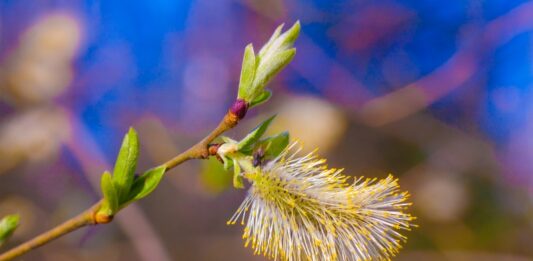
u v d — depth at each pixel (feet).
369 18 1.40
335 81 1.35
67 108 1.17
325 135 1.16
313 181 0.79
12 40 1.16
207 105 1.37
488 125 1.53
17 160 1.18
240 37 1.38
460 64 1.37
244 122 1.22
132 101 1.31
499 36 1.38
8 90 1.15
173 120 1.36
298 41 1.37
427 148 1.52
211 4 1.37
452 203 1.49
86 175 1.31
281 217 0.79
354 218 0.79
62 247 1.32
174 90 1.36
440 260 1.48
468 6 1.40
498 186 1.53
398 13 1.41
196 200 1.62
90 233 1.34
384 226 0.80
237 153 0.77
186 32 1.37
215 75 1.37
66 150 1.29
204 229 1.60
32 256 1.30
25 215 1.26
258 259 1.56
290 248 0.78
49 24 1.16
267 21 1.37
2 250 1.27
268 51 0.76
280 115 1.18
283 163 0.79
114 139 1.28
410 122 1.51
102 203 0.76
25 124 1.16
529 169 1.53
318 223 0.79
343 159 1.51
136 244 1.20
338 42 1.39
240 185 0.77
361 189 0.80
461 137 1.53
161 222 1.60
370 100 1.34
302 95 1.28
